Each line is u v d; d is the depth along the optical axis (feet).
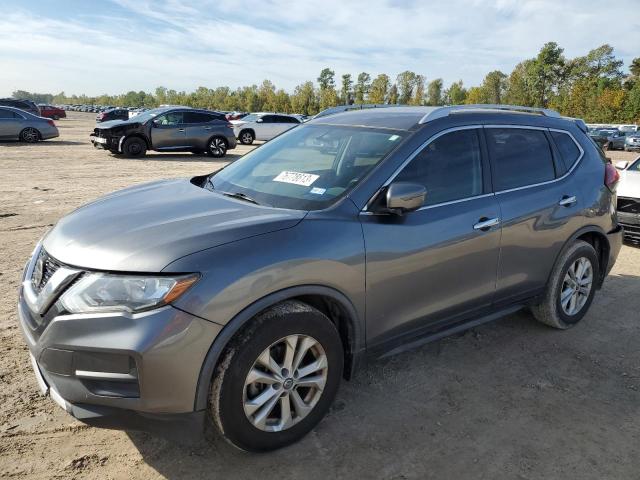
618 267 19.88
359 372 11.51
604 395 10.89
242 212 9.09
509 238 11.58
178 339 7.29
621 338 13.64
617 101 221.05
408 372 11.59
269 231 8.34
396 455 8.80
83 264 7.69
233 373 7.79
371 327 9.61
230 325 7.68
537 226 12.17
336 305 9.18
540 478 8.37
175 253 7.61
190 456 8.63
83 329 7.31
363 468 8.47
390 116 11.71
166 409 7.47
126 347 7.14
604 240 14.46
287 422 8.70
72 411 7.57
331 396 9.20
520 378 11.46
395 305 9.83
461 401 10.50
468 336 13.48
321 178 10.19
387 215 9.57
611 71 276.41
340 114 13.19
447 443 9.16
